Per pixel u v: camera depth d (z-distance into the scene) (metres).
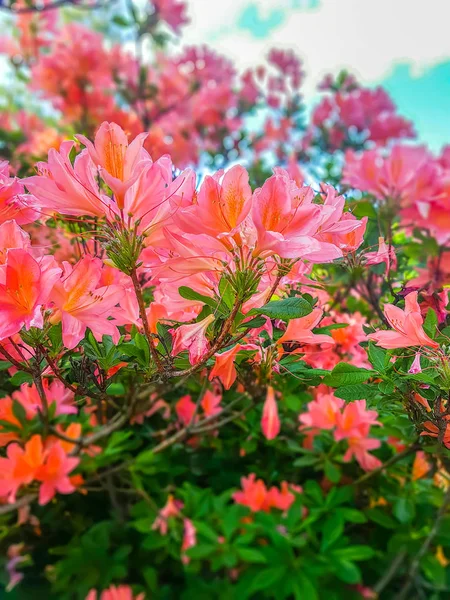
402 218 0.43
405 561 0.33
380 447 0.42
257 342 0.33
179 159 1.16
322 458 0.39
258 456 0.42
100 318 0.29
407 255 0.49
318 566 0.31
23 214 0.31
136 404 0.37
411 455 0.40
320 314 0.32
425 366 0.31
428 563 0.32
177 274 0.28
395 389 0.33
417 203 0.40
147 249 0.31
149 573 0.32
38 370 0.31
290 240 0.23
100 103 1.15
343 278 0.47
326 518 0.35
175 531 0.32
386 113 1.26
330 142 1.28
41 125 1.29
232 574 0.33
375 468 0.38
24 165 0.63
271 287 0.30
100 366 0.34
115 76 1.17
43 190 0.25
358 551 0.32
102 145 0.25
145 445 0.43
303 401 0.42
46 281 0.26
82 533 0.36
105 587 0.31
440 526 0.33
